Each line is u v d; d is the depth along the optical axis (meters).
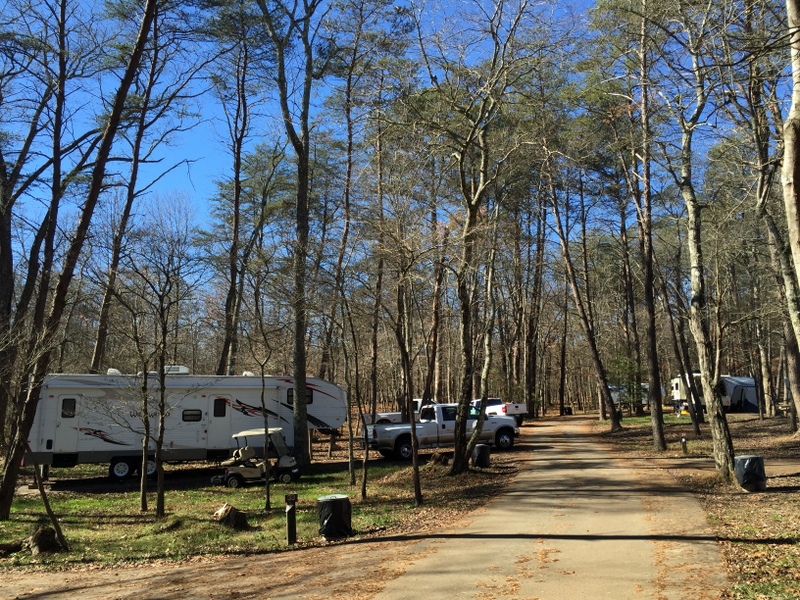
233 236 26.30
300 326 19.59
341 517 9.84
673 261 25.28
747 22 9.38
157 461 12.29
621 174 28.52
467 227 15.05
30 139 19.88
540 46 14.16
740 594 5.88
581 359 60.41
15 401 11.70
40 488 9.72
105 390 18.25
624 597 5.95
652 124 19.20
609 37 14.41
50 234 18.48
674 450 19.53
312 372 34.47
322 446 27.39
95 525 11.87
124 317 18.50
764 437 22.80
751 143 11.72
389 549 8.58
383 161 17.23
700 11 10.16
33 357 10.99
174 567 8.41
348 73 21.69
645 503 11.10
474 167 17.02
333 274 15.24
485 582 6.64
